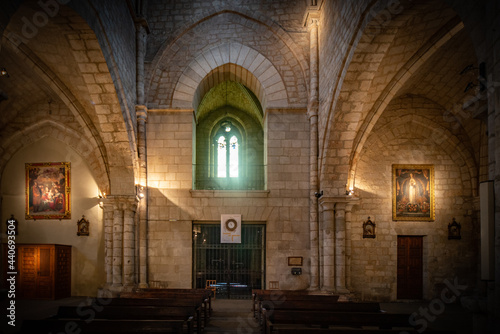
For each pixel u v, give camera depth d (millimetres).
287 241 15109
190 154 15445
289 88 15766
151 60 15727
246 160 23516
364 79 11820
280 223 15195
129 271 14383
